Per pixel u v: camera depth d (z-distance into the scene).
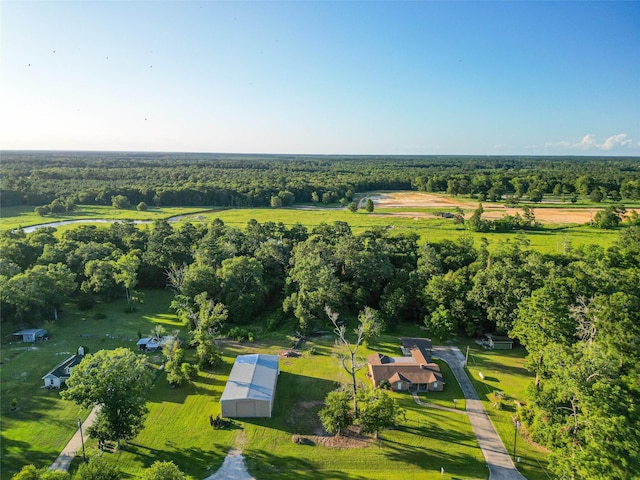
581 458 34.81
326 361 63.47
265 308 82.94
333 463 41.97
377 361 60.66
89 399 41.06
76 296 85.56
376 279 82.81
